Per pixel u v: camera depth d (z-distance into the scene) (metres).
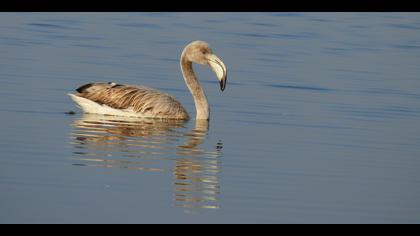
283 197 11.45
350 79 21.34
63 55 22.56
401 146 14.73
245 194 11.46
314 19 33.38
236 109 17.39
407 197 11.74
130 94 16.22
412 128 16.23
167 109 16.17
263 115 16.86
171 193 11.32
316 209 11.02
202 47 16.67
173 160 12.97
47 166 12.27
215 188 11.66
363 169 13.12
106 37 26.28
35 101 16.91
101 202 10.81
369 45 27.41
